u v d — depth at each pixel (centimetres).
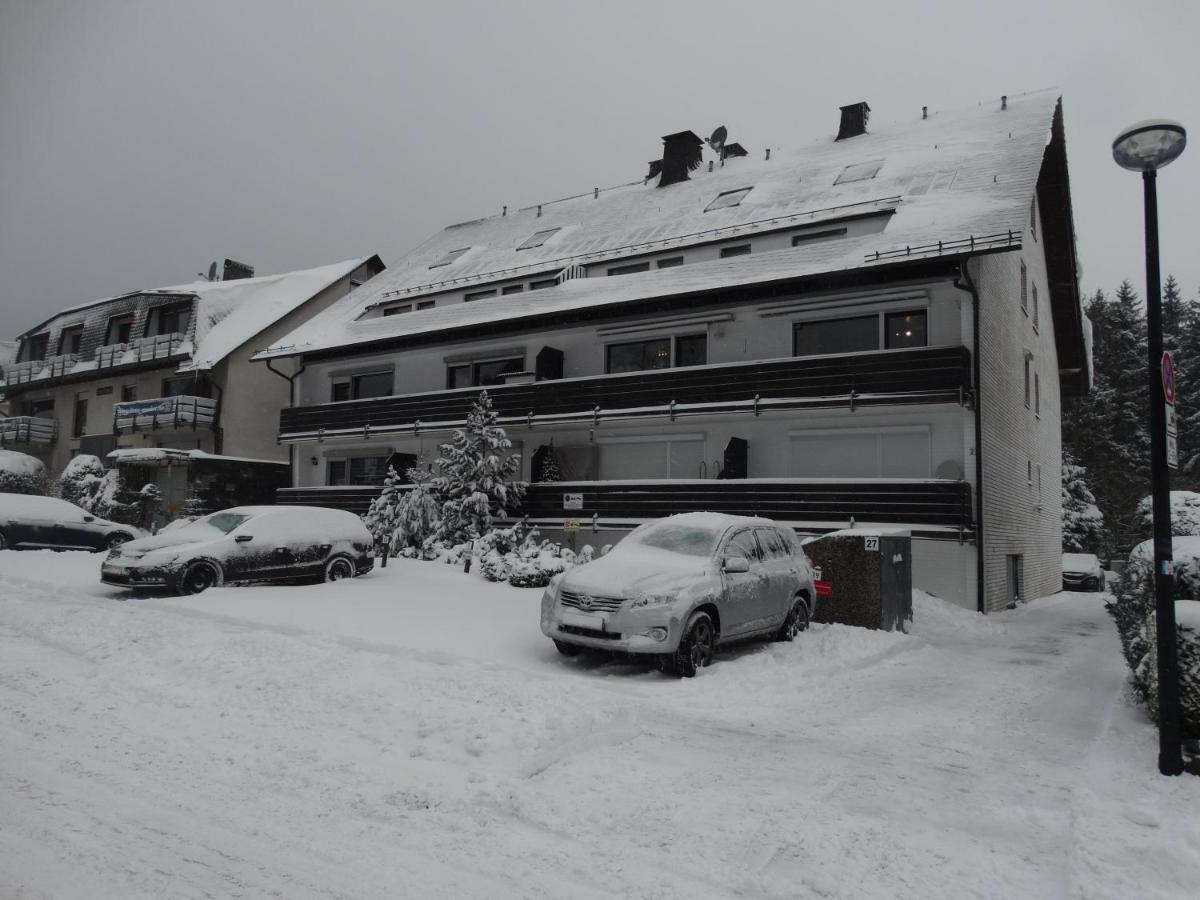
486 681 745
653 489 2009
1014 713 780
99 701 699
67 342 3784
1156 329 578
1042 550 2469
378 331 2620
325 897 382
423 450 2539
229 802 495
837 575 1280
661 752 605
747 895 394
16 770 534
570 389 2180
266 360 2870
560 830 463
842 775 566
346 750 593
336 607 1147
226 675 772
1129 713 748
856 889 399
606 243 2500
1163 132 575
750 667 923
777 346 1950
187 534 1372
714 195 2539
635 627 873
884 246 1739
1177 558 681
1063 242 2606
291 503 2672
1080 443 4622
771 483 1833
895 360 1716
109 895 375
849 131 2659
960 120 2455
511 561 1490
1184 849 432
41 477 3028
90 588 1363
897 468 1773
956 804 516
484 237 3123
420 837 452
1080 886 398
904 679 947
